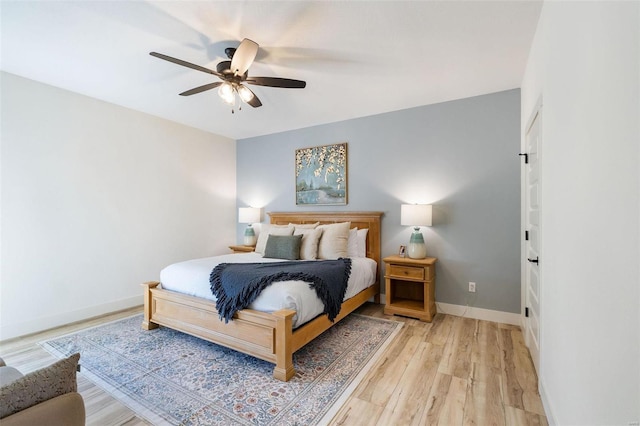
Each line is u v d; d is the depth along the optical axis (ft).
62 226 10.05
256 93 10.34
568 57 4.32
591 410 3.42
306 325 7.44
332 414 5.54
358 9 6.03
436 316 10.85
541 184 6.09
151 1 5.79
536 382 6.53
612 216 2.93
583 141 3.69
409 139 11.88
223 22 6.46
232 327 7.52
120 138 11.64
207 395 6.12
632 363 2.56
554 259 5.03
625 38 2.64
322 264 9.63
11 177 8.99
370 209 12.75
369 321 10.29
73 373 2.95
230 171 16.57
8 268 8.92
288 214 14.55
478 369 7.09
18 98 9.11
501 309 10.23
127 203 11.88
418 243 10.77
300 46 7.41
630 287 2.59
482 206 10.55
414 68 8.58
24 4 5.84
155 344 8.51
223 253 16.05
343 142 13.41
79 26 6.61
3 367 4.16
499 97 10.27
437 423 5.30
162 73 8.93
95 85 9.79
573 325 4.04
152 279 12.71
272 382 6.57
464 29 6.71
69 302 10.18
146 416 5.50
